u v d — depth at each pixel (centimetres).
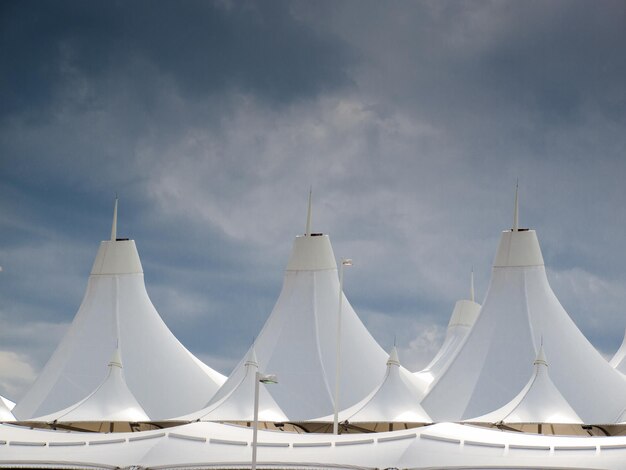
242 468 5647
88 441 6088
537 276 7638
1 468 5969
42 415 7825
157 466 5738
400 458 5450
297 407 7531
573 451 5331
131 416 6956
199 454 5772
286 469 5600
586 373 7231
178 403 8056
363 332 8062
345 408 7519
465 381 7294
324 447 5703
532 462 5272
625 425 6894
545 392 6506
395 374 6781
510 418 6406
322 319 7988
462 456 5391
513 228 7819
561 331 7438
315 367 7744
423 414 6650
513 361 7300
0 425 6444
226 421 6800
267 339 7975
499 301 7612
